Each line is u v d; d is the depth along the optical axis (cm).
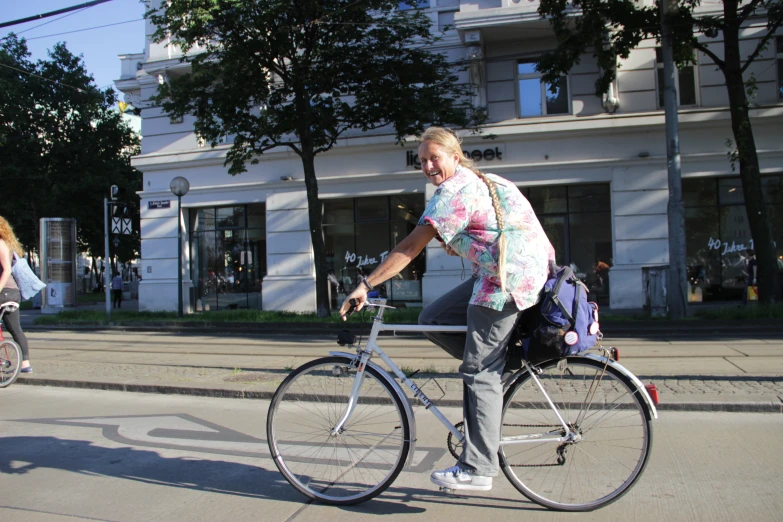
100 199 3328
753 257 1598
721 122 1642
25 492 369
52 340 1220
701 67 1681
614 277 1702
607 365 315
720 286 1698
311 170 1616
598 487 319
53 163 3238
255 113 1925
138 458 435
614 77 1587
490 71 1792
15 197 3114
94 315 1814
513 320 306
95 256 4141
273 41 1450
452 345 335
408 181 1856
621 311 1609
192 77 1541
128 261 4553
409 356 872
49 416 564
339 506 339
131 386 668
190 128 2056
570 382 322
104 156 3456
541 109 1775
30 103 3109
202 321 1555
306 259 1945
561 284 312
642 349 912
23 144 3056
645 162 1689
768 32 1486
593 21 1479
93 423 535
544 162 1742
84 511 338
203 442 474
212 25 1424
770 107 1606
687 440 445
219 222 2083
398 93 1518
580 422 321
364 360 342
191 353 971
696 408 521
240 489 370
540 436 324
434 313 332
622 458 315
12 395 659
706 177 1692
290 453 354
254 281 2045
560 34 1533
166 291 2058
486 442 311
